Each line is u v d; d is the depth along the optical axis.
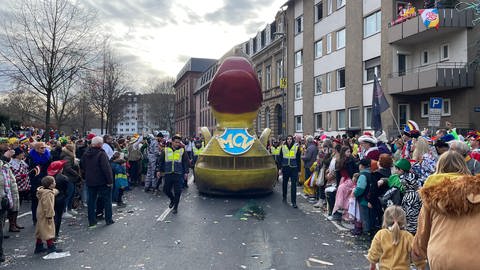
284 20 36.66
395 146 12.27
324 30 29.61
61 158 9.80
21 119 32.84
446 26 18.03
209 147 12.60
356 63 25.12
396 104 21.33
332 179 9.75
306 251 6.59
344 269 5.68
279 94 37.88
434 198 2.93
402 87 20.00
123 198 12.46
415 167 6.06
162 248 6.81
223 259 6.18
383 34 22.23
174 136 10.45
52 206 6.71
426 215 3.17
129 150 15.25
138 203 11.50
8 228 8.50
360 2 24.64
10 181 7.93
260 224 8.66
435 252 2.84
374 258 4.59
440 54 19.95
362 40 24.55
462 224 2.78
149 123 115.94
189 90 84.75
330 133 28.84
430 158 6.13
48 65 18.94
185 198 12.34
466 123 18.08
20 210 10.58
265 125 41.88
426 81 18.38
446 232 2.84
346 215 8.41
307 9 32.22
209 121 65.69
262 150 12.38
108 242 7.22
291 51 35.47
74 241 7.31
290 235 7.69
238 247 6.86
